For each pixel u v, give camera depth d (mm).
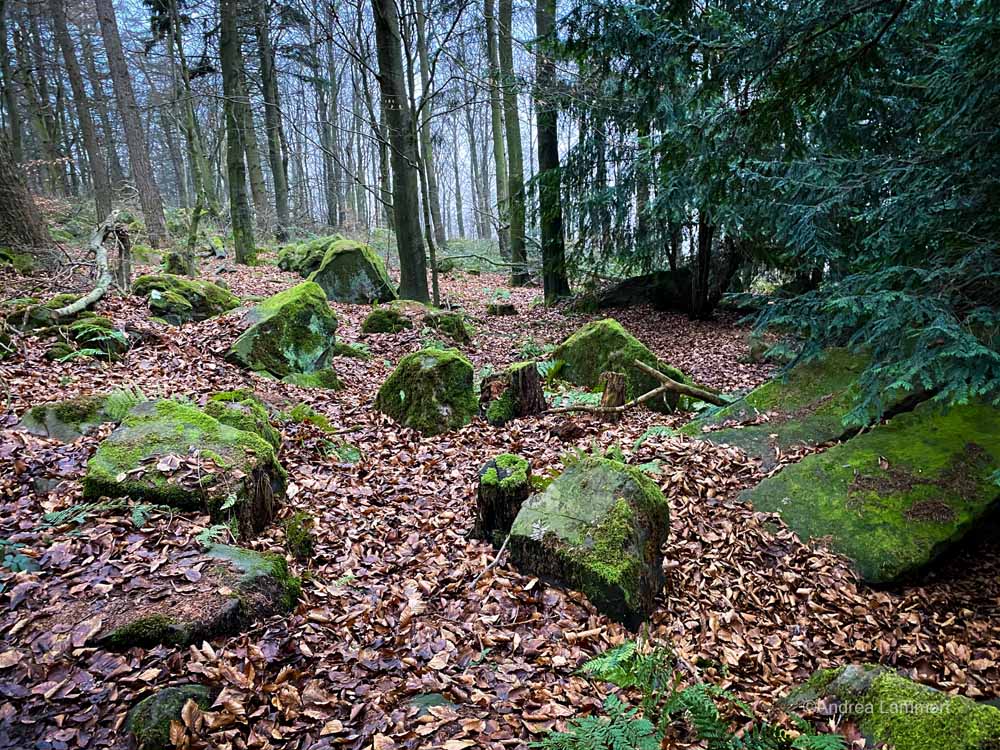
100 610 3023
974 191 3951
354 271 13945
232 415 5141
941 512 4785
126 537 3617
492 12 15250
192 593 3207
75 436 4895
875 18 4371
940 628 4102
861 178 4746
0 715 2426
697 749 2623
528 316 15055
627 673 2840
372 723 2725
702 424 6902
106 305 8656
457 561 4305
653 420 7383
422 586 3965
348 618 3533
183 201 33031
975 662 3771
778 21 4156
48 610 2986
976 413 5641
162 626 2941
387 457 6059
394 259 23797
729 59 4430
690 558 4531
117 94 16609
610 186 13211
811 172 5168
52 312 7414
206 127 26922
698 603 4086
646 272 15062
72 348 6934
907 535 4652
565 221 14664
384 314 11359
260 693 2805
